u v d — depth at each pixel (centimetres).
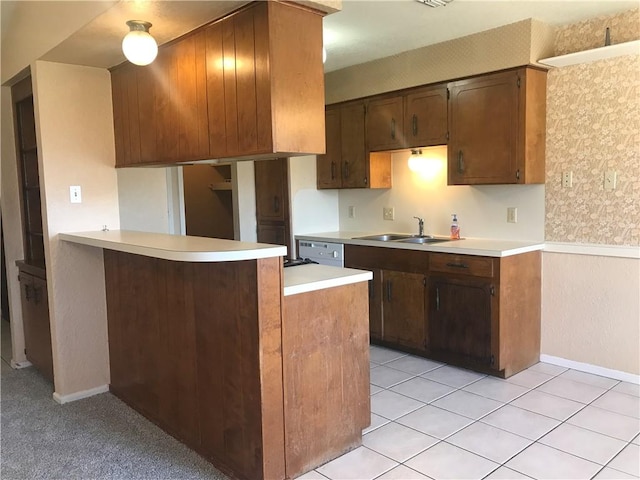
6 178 378
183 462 247
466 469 234
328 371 242
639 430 268
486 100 358
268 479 220
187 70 262
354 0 291
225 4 220
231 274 224
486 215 400
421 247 378
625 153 323
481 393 321
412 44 383
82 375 328
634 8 313
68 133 314
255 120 226
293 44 223
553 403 304
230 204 691
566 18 331
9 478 233
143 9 224
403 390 329
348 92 454
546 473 229
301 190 486
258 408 217
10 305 389
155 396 287
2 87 368
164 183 419
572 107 344
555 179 357
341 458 246
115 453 256
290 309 225
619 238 331
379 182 456
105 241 262
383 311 413
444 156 424
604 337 343
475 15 321
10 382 357
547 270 367
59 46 275
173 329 265
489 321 343
